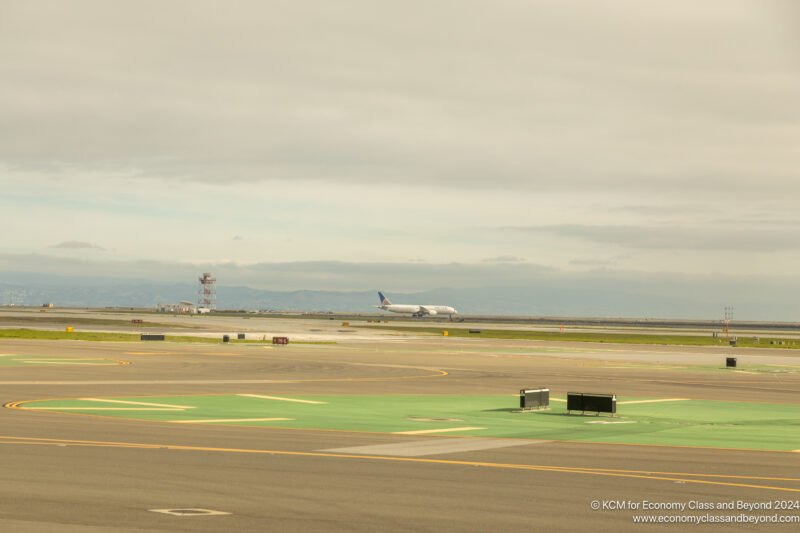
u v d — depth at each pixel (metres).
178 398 47.34
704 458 28.44
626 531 17.52
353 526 17.53
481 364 86.75
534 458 27.64
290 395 50.94
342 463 25.84
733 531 17.66
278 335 157.75
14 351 91.38
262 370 71.75
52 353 89.12
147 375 63.47
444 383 62.62
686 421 41.41
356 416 40.78
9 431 31.52
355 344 128.38
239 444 29.70
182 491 20.89
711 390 60.66
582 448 30.53
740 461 27.88
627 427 38.25
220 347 110.06
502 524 17.91
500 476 23.89
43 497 19.73
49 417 36.62
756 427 39.19
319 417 39.88
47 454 26.23
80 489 20.83
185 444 29.30
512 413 43.84
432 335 178.62
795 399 54.72
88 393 48.72
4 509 18.39
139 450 27.56
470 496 20.88
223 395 49.78
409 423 38.22
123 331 161.25
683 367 89.25
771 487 22.80
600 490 21.89
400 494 21.02
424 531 17.20
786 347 159.75
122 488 21.09
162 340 123.81
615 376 73.38
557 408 46.88
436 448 29.80
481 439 32.81
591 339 176.50
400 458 27.11
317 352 102.81
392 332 193.50
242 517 18.14
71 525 17.06
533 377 70.19
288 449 28.78
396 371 74.00
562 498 20.75
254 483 22.17
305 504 19.64
